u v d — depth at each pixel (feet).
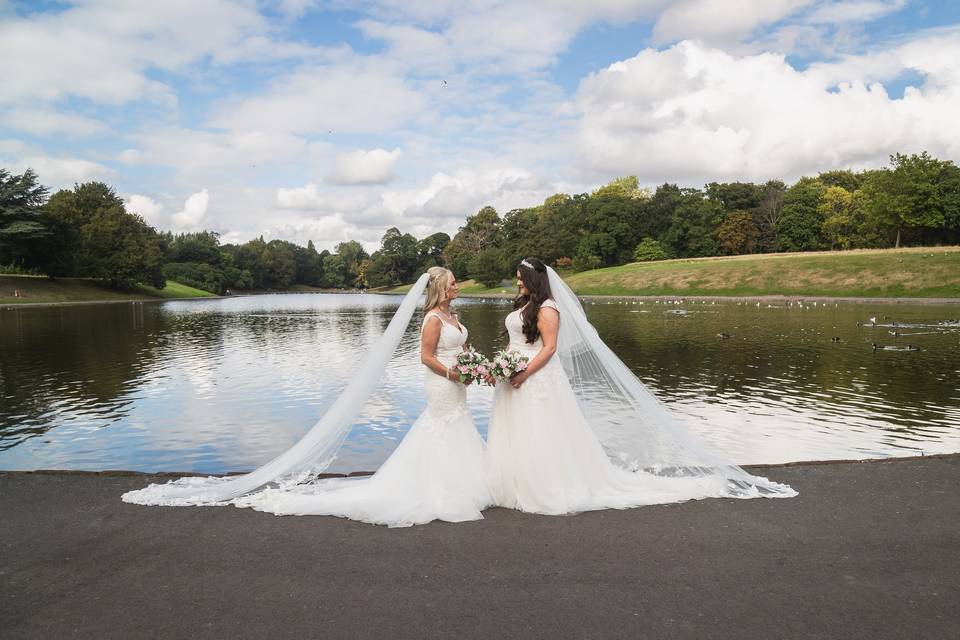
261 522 12.80
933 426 29.43
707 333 73.92
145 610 9.25
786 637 8.39
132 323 107.76
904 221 195.42
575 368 16.46
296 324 108.37
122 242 223.51
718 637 8.41
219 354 62.13
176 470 24.54
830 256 180.96
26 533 12.23
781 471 15.83
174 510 13.52
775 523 12.45
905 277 144.66
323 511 13.26
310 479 15.53
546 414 13.56
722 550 11.19
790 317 96.02
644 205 298.35
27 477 15.74
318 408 35.70
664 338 69.00
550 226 329.31
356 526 12.57
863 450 25.68
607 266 299.79
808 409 33.32
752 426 29.76
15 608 9.33
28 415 33.99
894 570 10.34
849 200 251.39
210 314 140.67
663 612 9.04
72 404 37.04
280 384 43.98
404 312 15.48
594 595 9.57
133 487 15.05
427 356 13.69
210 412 34.68
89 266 213.25
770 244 278.67
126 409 35.50
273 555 11.16
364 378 15.61
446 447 13.65
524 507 13.41
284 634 8.55
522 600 9.43
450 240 441.68
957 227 204.03
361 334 86.79
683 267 206.80
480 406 34.83
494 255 301.84
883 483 14.79
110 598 9.62
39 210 199.31
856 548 11.21
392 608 9.23
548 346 13.58
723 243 282.77
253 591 9.80
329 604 9.37
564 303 15.92
